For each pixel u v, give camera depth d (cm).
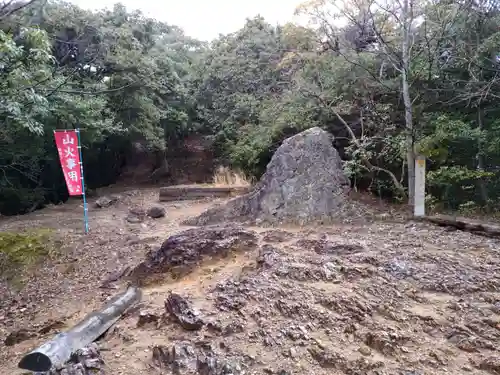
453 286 332
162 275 466
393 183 775
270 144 1071
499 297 312
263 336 276
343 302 309
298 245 461
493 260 391
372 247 440
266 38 1477
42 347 275
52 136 1049
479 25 770
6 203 1183
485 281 338
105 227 776
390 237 488
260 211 629
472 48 744
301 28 956
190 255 476
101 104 1066
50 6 1134
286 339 271
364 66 816
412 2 691
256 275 377
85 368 258
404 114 786
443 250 429
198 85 1653
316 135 670
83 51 1149
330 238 484
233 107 1444
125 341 304
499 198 705
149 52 1501
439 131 657
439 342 261
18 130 905
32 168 1162
